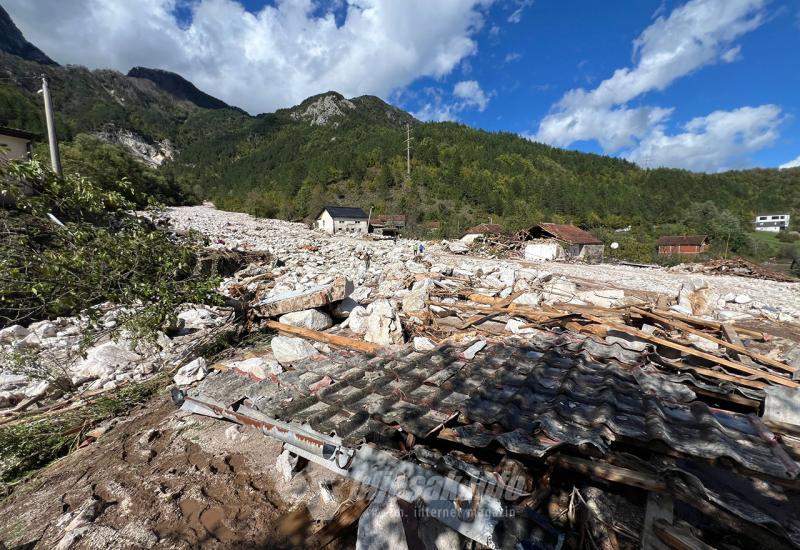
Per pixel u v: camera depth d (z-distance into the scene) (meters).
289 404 3.51
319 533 2.54
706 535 2.20
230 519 2.88
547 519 2.29
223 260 13.05
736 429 2.59
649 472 2.32
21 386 5.54
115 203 6.05
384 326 6.34
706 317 7.94
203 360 5.36
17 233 5.54
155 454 3.71
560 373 3.60
